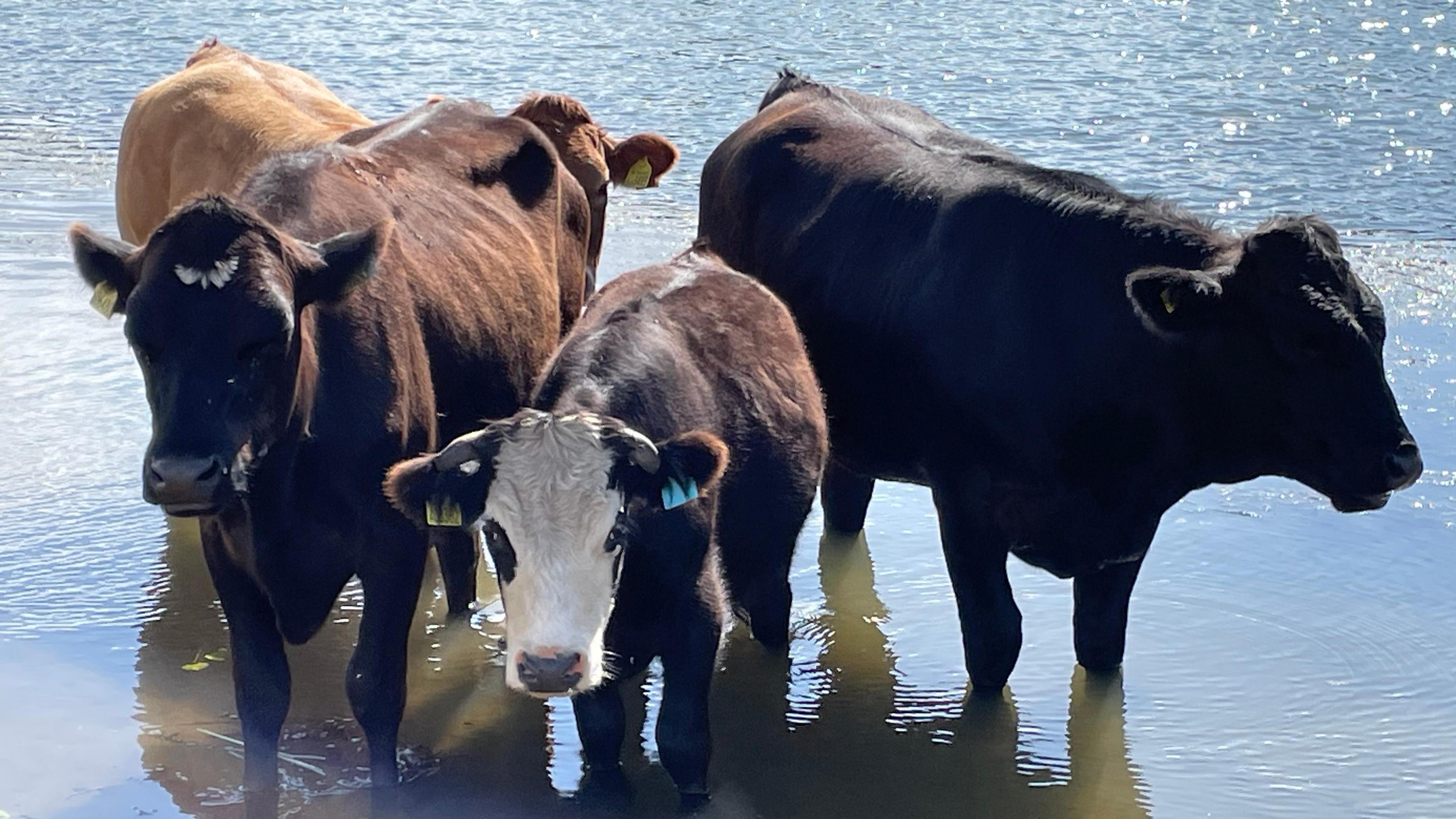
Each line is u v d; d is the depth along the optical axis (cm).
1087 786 615
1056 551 675
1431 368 969
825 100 852
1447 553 781
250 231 524
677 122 1562
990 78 1791
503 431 515
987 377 664
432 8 2281
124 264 525
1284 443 618
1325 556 785
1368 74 1819
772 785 614
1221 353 616
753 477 624
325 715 660
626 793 599
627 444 513
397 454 588
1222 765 626
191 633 714
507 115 889
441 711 666
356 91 1705
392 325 596
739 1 2383
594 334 595
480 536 830
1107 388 643
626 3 2341
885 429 714
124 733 637
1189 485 658
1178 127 1549
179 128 888
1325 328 591
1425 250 1183
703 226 891
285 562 579
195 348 506
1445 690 671
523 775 617
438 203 699
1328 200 1308
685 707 574
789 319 701
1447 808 593
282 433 537
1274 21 2214
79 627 714
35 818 578
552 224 792
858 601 763
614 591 514
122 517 816
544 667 492
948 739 650
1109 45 2017
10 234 1229
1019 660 712
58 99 1703
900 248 712
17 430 900
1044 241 661
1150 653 708
